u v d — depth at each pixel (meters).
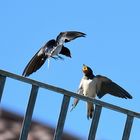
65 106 8.15
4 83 7.68
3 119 9.26
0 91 7.64
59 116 8.12
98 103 8.41
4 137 9.00
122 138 8.64
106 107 8.45
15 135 9.14
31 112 7.88
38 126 9.32
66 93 8.14
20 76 7.79
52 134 9.27
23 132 7.81
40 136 9.14
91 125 8.40
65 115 8.15
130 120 8.65
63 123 8.12
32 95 7.89
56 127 8.10
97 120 8.42
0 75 7.67
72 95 8.20
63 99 8.15
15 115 9.30
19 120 9.35
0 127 9.13
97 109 8.42
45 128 9.34
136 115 8.65
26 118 7.84
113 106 8.50
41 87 7.94
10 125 9.23
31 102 7.88
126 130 8.64
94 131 8.40
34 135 9.09
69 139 8.82
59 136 8.09
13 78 7.73
